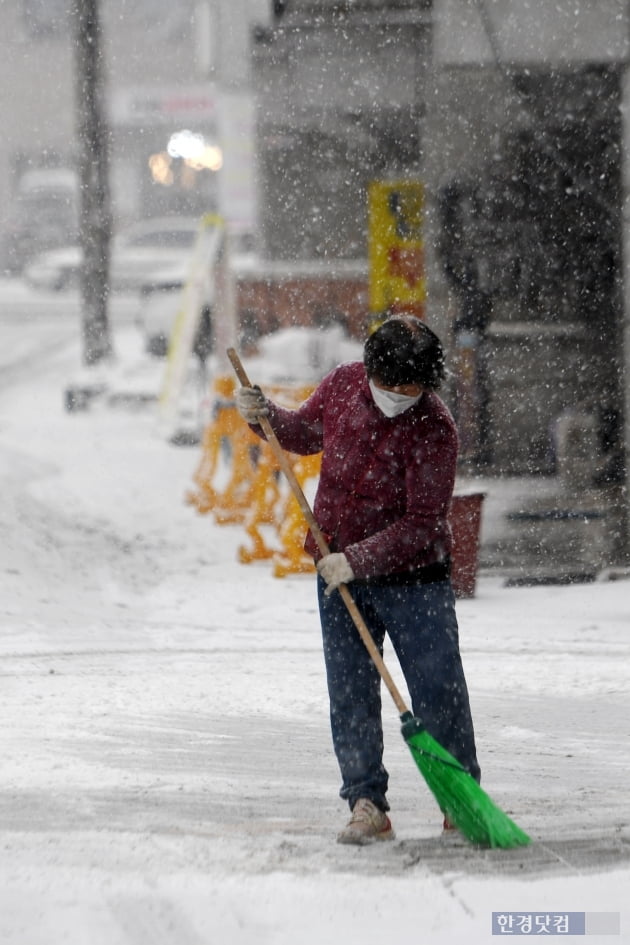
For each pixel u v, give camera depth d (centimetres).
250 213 7450
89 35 8988
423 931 1188
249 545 4353
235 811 1689
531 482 5141
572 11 4394
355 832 1503
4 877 1320
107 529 4453
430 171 4984
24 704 2366
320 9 6688
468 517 3578
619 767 1973
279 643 3006
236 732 2189
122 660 2791
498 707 2383
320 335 7338
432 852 1464
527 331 5259
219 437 4978
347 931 1189
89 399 7950
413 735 1465
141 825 1591
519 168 5003
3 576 3491
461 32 4647
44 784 1825
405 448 1488
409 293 5394
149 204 17150
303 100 7044
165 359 9431
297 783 1866
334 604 1549
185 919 1205
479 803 1458
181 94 16150
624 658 2792
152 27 17075
